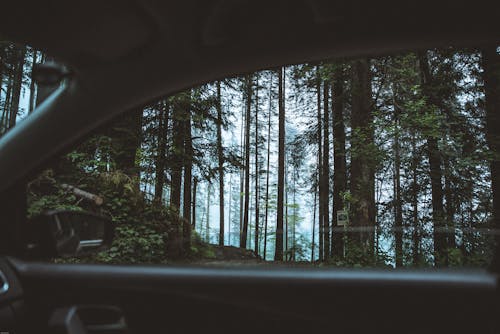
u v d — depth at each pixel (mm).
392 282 1305
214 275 1364
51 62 1140
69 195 6176
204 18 1065
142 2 1004
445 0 1017
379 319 1300
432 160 10344
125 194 8344
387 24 1117
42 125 1214
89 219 1396
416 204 10867
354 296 1325
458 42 1163
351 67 11156
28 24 1060
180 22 1077
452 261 8367
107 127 1311
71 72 1181
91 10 1013
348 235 9766
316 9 1070
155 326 1322
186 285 1360
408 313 1291
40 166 1261
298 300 1349
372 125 9703
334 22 1109
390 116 10344
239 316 1340
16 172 1234
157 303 1336
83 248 1364
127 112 1311
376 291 1309
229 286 1362
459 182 10250
